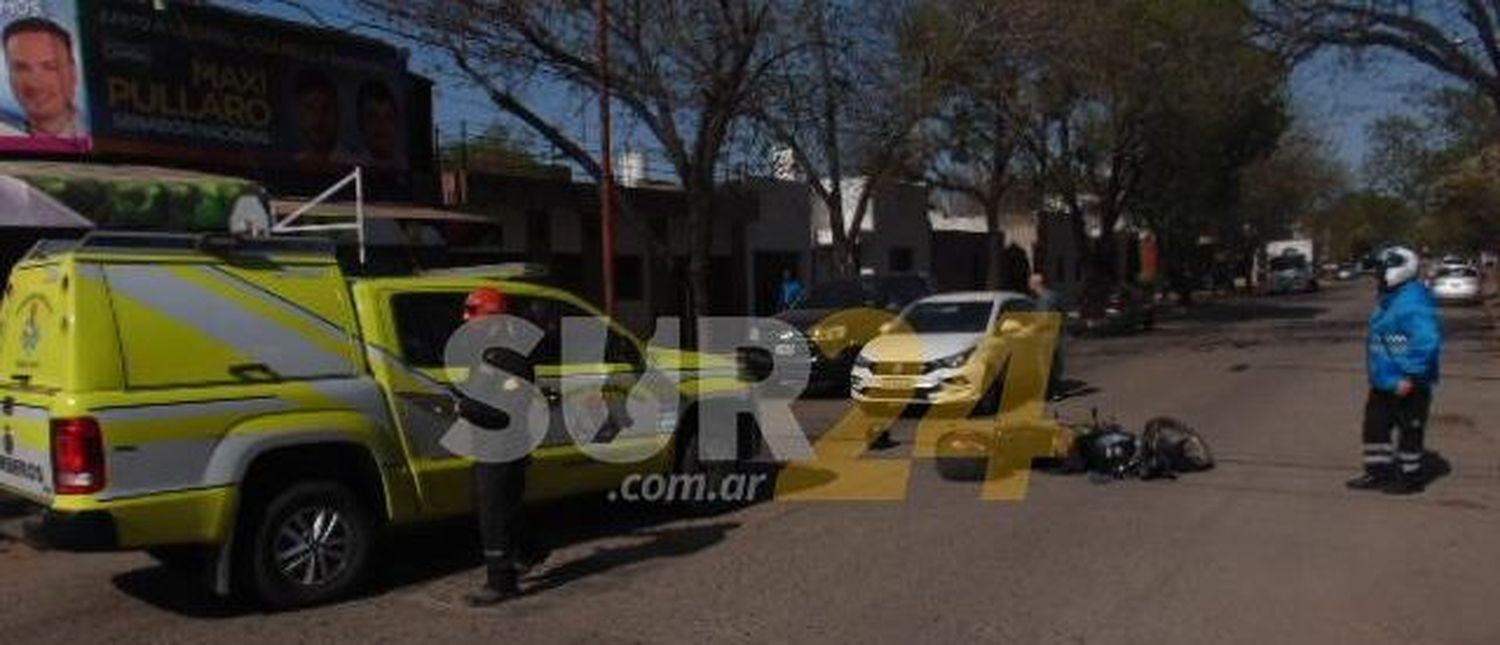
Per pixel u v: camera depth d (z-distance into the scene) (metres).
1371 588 7.45
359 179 13.61
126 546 6.82
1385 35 25.62
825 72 20.86
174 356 7.09
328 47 17.16
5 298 7.61
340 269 7.92
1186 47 28.66
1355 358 23.69
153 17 14.85
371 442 7.71
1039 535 8.89
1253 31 26.56
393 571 8.34
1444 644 6.44
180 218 12.98
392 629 7.01
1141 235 69.31
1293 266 75.19
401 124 18.45
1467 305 49.25
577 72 18.47
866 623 6.90
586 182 25.36
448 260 18.78
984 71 25.48
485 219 18.58
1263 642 6.48
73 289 6.84
